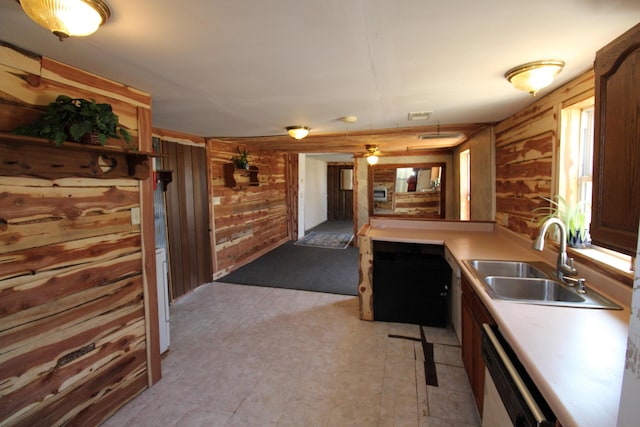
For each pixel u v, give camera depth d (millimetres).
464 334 2207
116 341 1966
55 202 1621
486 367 1486
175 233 3775
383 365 2420
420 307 3055
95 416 1842
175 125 3432
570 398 865
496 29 1345
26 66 1518
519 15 1229
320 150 6234
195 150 4125
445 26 1311
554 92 2148
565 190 2076
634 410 595
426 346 2688
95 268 1832
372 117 3084
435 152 6219
